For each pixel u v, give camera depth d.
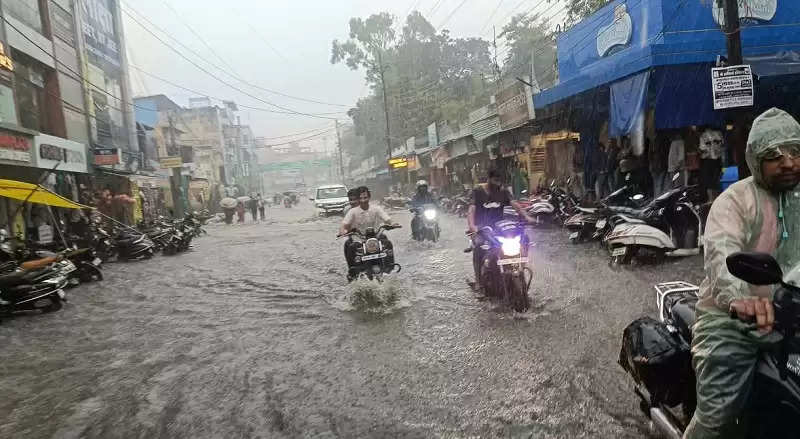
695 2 9.95
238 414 3.54
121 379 4.42
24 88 16.38
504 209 5.98
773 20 10.04
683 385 2.38
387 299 6.43
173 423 3.47
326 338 5.14
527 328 4.89
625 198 9.08
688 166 10.16
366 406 3.52
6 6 15.30
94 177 20.72
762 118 1.91
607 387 3.49
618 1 11.67
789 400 1.68
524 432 3.01
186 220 19.56
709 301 1.98
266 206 58.38
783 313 1.67
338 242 14.22
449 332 4.99
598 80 10.69
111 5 24.75
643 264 7.21
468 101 31.91
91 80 21.72
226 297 7.64
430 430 3.12
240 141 74.94
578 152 14.16
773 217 1.93
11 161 13.67
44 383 4.48
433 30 42.62
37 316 7.54
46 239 15.32
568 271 7.24
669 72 9.20
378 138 49.78
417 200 12.92
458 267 8.55
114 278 10.77
